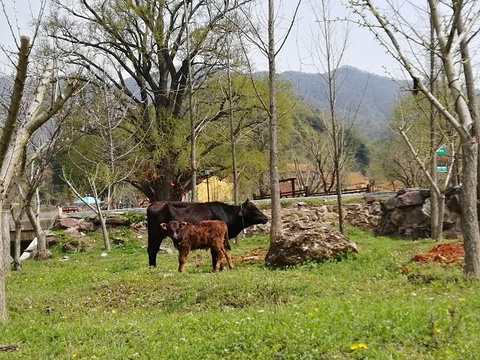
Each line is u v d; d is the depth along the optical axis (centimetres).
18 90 762
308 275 1194
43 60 1639
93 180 2495
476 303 761
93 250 2459
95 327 849
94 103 2550
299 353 612
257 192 5212
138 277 1366
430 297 862
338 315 722
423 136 2152
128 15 3159
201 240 1444
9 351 744
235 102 3169
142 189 3528
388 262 1293
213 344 674
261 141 3594
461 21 1064
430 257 1258
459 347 588
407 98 2844
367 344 618
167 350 682
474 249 998
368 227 2517
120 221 2692
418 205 2203
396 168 4834
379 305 773
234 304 1008
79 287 1346
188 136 3102
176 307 1052
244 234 2533
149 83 3375
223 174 3556
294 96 3431
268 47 1642
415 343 614
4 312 971
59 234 2577
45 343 785
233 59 2934
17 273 1744
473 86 1288
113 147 2591
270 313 776
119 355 685
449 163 2059
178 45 3066
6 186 950
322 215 2577
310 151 4406
